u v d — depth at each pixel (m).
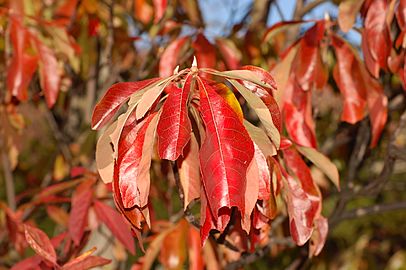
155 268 1.34
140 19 1.28
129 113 0.71
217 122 0.68
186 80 0.71
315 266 1.81
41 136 1.88
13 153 1.32
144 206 0.73
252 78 0.71
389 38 0.94
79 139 1.64
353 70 0.99
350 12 0.95
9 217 1.16
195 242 1.05
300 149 0.91
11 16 1.13
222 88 0.72
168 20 1.33
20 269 0.92
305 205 0.86
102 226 1.27
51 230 1.78
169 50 1.07
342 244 2.20
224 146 0.67
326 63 1.00
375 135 1.00
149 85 0.73
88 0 1.29
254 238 0.88
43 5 1.43
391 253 2.32
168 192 1.26
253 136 0.71
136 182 0.71
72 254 1.03
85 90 1.71
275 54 1.34
